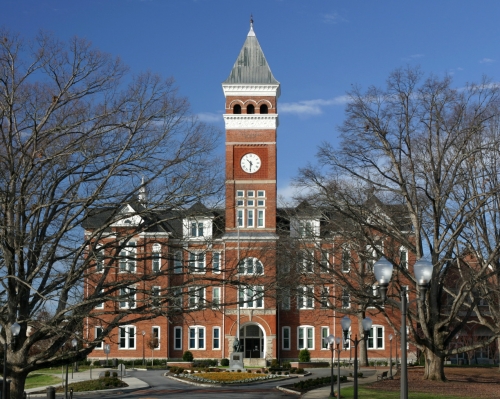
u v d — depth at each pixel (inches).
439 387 1731.1
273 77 3267.7
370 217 1827.0
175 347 3240.7
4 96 1223.5
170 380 2338.8
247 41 3346.5
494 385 1771.7
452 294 1990.7
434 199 1750.7
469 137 1711.4
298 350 3253.0
